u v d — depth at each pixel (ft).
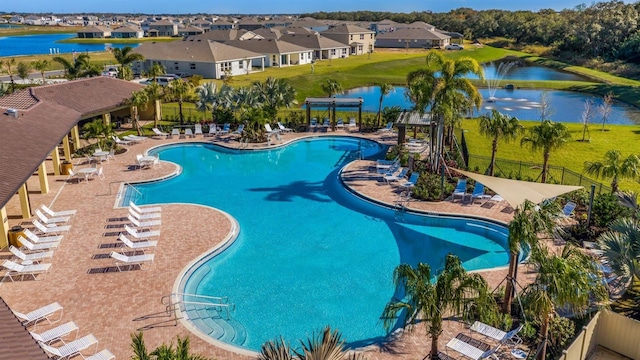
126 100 143.74
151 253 72.95
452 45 431.43
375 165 118.73
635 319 54.44
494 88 267.39
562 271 46.11
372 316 60.59
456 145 126.21
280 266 72.74
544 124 95.25
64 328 52.80
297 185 108.68
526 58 401.90
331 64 327.06
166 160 128.16
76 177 109.40
